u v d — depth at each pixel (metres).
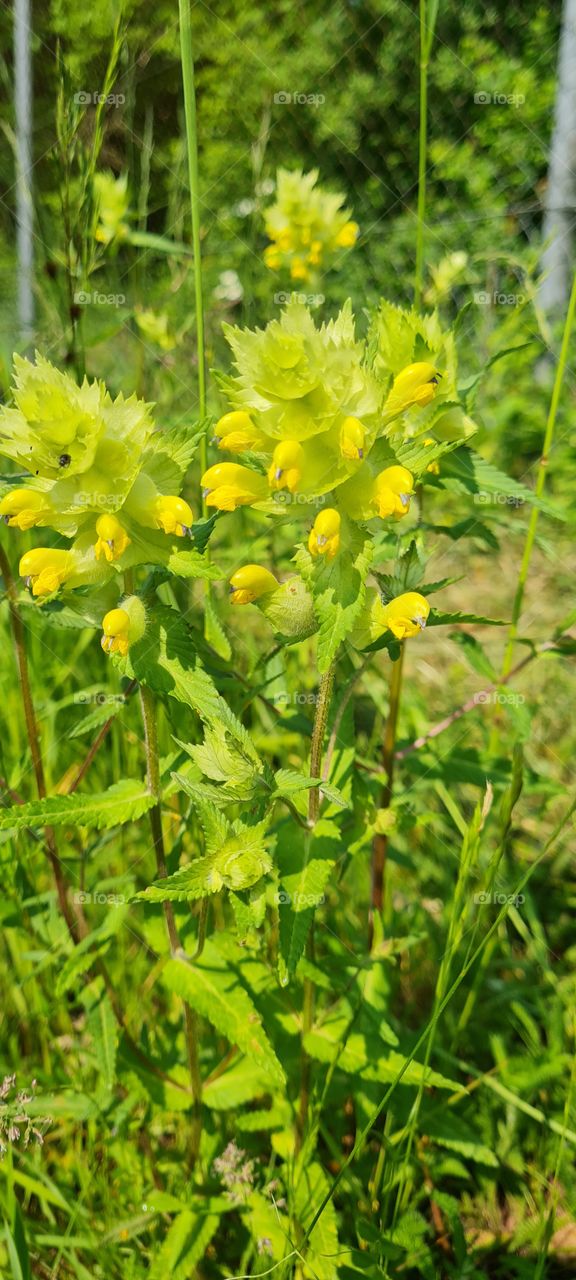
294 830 0.33
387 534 0.38
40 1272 0.37
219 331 0.73
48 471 0.29
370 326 0.33
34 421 0.28
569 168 1.02
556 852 0.54
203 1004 0.33
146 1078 0.38
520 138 1.23
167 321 0.61
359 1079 0.37
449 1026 0.45
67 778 0.41
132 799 0.32
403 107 1.38
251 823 0.30
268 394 0.28
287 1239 0.34
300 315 0.29
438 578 0.78
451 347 0.35
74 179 0.40
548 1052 0.42
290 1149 0.38
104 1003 0.37
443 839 0.53
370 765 0.42
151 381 0.62
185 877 0.29
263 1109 0.42
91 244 0.41
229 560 0.52
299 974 0.35
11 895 0.41
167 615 0.30
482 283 0.94
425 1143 0.42
